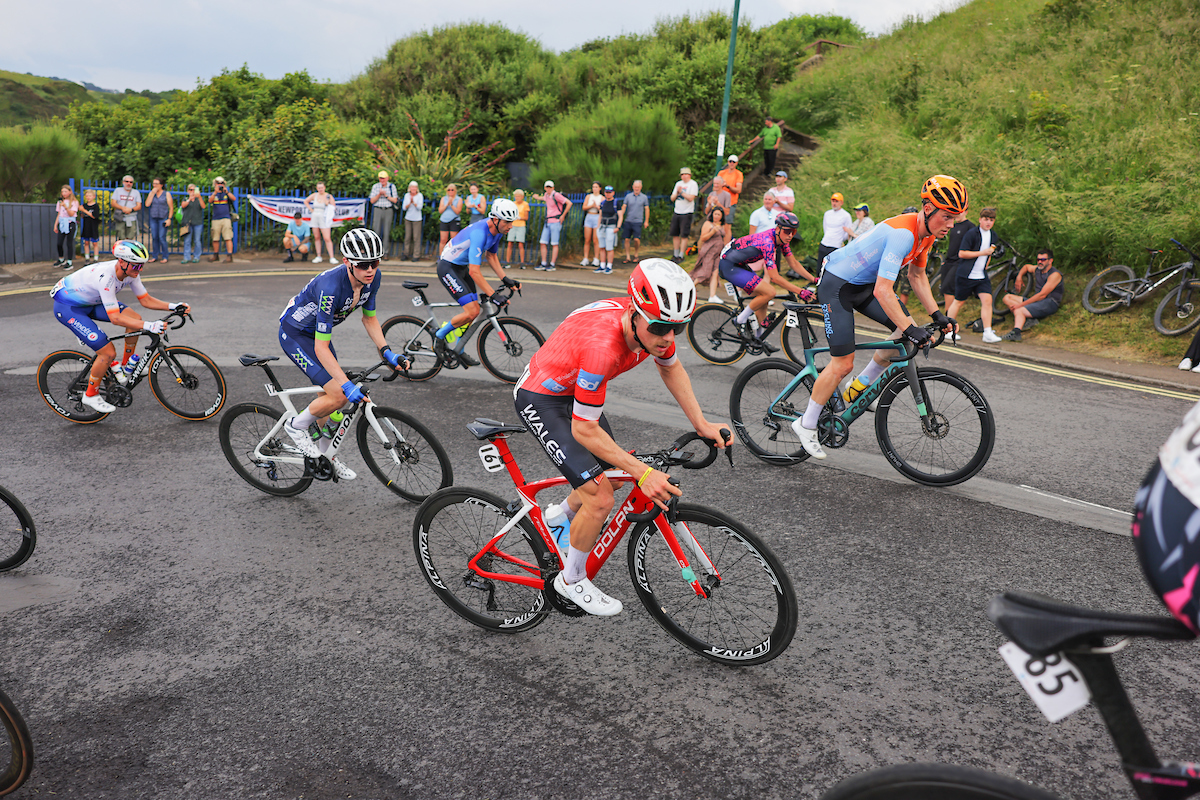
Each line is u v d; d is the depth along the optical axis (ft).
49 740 8.65
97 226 47.91
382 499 15.52
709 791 7.73
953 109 50.14
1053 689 4.31
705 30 69.67
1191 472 3.14
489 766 8.13
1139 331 30.71
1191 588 3.06
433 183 57.77
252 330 31.01
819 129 65.10
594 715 8.94
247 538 13.71
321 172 55.62
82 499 15.35
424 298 24.36
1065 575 12.12
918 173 43.68
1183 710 8.80
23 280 43.14
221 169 58.34
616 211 50.16
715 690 9.37
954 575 12.12
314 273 47.67
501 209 22.91
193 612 11.30
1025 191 36.78
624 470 8.88
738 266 24.63
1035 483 16.10
